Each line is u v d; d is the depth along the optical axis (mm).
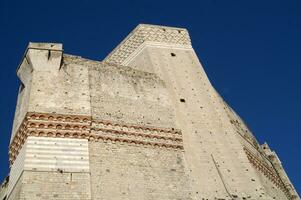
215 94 32719
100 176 22891
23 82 27312
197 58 35250
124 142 25297
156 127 27109
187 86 32031
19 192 21062
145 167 24609
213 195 25328
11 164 24859
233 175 27062
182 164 25969
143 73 30719
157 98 29328
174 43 35469
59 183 21609
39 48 26484
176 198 23875
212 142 28656
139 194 23109
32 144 22719
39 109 24047
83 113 24938
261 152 38375
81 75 27234
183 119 29172
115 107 26734
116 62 35656
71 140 23703
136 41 35188
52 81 25781
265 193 26656
